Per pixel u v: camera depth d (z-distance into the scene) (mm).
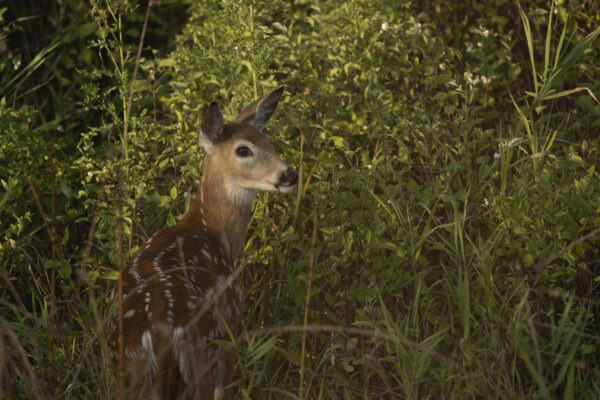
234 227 10539
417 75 13141
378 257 10188
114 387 8742
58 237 11328
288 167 10336
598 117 13125
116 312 8797
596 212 10484
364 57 13234
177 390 8383
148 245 9742
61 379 9664
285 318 10719
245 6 12250
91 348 9508
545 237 10523
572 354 8781
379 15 13781
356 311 9938
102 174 10938
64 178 12461
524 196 10516
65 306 11445
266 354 9523
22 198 12086
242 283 10914
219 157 10430
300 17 14844
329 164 11117
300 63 13391
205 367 8422
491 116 12844
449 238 11180
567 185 10664
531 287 10156
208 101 12953
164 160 11133
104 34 11336
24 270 11688
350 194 10688
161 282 8859
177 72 13070
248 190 10555
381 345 10133
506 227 10352
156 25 16922
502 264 10586
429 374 9484
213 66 12320
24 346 10562
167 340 8352
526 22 11805
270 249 10758
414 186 10617
